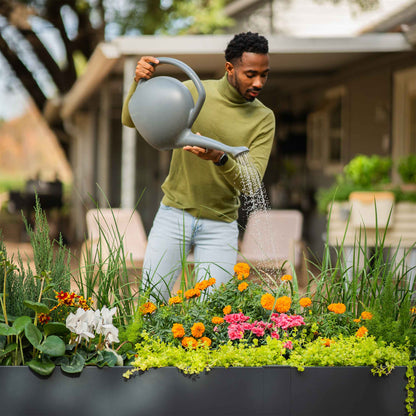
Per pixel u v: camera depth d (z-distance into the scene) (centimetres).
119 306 302
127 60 776
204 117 319
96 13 1722
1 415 250
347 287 322
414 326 300
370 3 1130
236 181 299
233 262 335
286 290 305
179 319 282
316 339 286
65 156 2036
